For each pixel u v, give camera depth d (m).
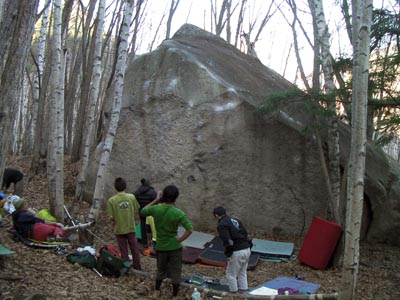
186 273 7.68
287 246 9.46
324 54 9.16
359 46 5.55
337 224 8.55
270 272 8.22
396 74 7.73
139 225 9.81
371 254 9.83
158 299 6.00
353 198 5.44
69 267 6.51
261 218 10.57
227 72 12.03
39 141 13.30
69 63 24.83
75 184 12.50
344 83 8.60
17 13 4.50
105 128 12.09
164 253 6.04
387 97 8.09
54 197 9.02
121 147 11.34
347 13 10.43
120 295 5.81
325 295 5.95
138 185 11.02
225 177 10.59
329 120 9.24
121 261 6.79
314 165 10.49
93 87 10.95
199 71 11.05
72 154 15.48
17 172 10.01
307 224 10.48
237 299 6.20
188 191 10.63
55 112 8.99
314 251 8.53
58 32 8.92
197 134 10.74
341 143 10.77
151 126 11.09
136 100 11.42
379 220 10.63
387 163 11.38
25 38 4.57
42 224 7.51
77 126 15.54
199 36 14.66
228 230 6.66
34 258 6.56
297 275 7.96
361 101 5.48
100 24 10.54
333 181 9.20
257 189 10.59
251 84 12.06
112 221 10.36
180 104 10.95
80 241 7.92
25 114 31.36
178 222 6.00
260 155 10.62
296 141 10.56
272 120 10.61
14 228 7.58
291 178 10.56
